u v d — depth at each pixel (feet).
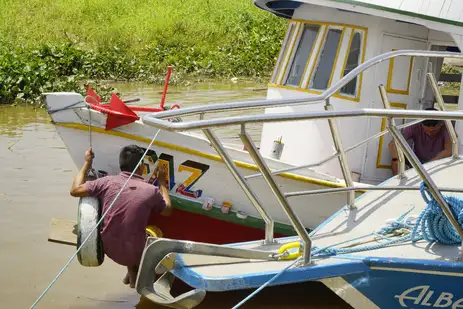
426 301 15.78
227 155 15.80
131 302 19.98
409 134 23.89
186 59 71.00
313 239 17.21
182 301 15.08
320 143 23.91
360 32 23.61
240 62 72.28
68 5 80.07
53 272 21.72
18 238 24.04
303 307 18.53
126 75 64.90
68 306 19.54
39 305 19.51
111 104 21.48
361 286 15.52
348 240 16.99
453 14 21.35
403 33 23.66
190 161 21.49
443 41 23.59
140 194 20.31
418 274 15.49
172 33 78.79
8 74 51.67
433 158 23.71
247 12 85.40
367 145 23.70
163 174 21.67
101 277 21.68
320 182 21.33
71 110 21.54
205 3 89.66
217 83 65.77
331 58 24.14
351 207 19.03
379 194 19.90
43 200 27.91
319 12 24.67
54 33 73.20
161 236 21.47
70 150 22.00
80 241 19.99
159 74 66.28
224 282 14.94
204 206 21.75
